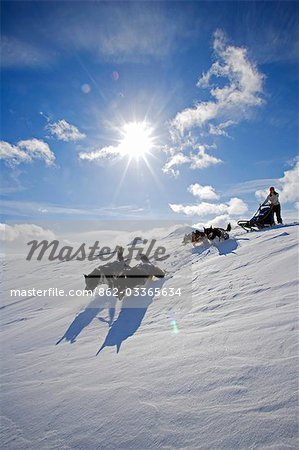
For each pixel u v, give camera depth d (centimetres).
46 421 328
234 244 1101
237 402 271
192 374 340
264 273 682
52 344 609
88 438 281
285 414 239
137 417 292
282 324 394
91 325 679
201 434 246
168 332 512
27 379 456
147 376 365
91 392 364
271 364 312
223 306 564
